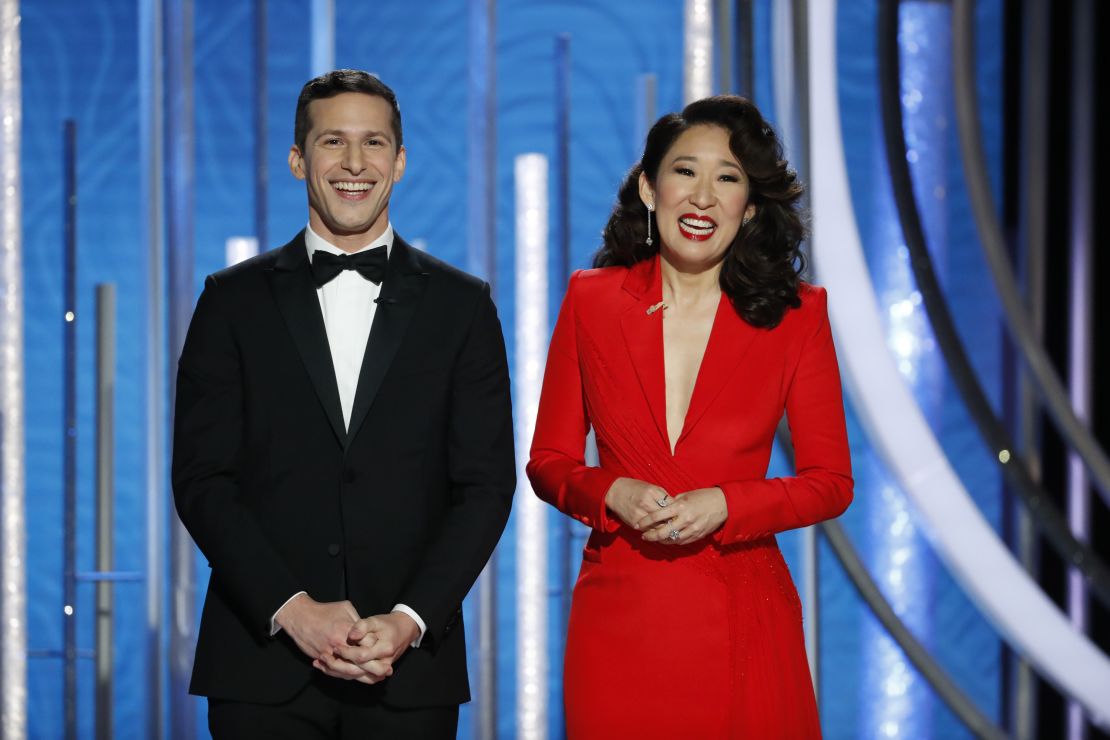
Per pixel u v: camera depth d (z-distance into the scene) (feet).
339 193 25.70
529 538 38.78
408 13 50.44
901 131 43.29
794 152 39.37
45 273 49.93
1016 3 52.95
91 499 49.88
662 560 25.96
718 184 25.86
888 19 43.01
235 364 25.89
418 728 25.41
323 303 26.50
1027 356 46.32
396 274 26.48
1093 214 52.11
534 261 38.68
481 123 39.88
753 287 26.30
